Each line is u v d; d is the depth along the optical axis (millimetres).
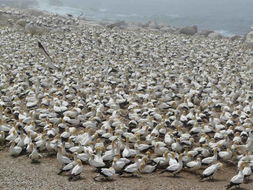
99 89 39969
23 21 77062
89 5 130625
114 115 32656
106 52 59094
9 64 48281
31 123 30297
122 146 27328
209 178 25094
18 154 27703
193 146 28844
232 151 27641
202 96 39812
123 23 93688
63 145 27172
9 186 23609
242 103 37094
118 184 23922
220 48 65250
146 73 47438
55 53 56062
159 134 29578
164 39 72375
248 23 110312
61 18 87375
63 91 39312
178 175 25422
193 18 118188
